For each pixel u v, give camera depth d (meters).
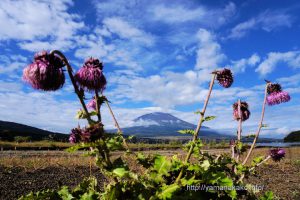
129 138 4.93
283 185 13.30
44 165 15.18
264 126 6.34
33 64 3.88
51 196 5.07
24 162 15.64
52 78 3.87
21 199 5.00
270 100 6.39
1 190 10.02
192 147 5.09
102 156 4.33
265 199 6.26
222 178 4.86
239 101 6.44
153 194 4.68
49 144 36.28
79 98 4.18
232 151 6.36
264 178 14.68
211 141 40.44
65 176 13.09
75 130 4.33
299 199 11.05
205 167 5.26
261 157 6.30
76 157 19.22
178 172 5.21
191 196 4.84
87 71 4.05
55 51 4.00
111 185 4.54
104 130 4.34
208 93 5.23
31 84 3.88
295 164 20.58
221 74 5.25
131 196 4.59
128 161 14.26
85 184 5.29
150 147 35.84
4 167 13.91
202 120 5.12
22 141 43.09
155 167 4.95
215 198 5.12
